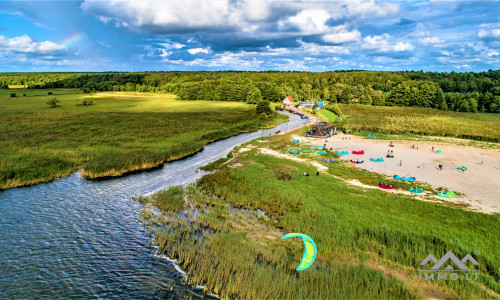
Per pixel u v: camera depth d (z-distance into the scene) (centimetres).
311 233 2880
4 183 3966
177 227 3028
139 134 7419
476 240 2688
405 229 2886
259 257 2514
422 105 16338
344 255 2559
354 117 12375
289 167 5162
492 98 14512
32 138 6319
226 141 7762
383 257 2541
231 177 4541
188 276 2305
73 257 2498
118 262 2453
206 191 4016
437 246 2584
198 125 9112
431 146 7094
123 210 3416
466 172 4947
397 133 8975
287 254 2562
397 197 3762
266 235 2888
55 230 2925
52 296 2045
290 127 10262
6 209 3344
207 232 2903
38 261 2422
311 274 2230
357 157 5981
